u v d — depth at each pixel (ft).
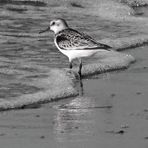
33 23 74.90
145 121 43.86
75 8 84.79
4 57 59.82
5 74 54.08
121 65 60.34
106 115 45.37
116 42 69.15
